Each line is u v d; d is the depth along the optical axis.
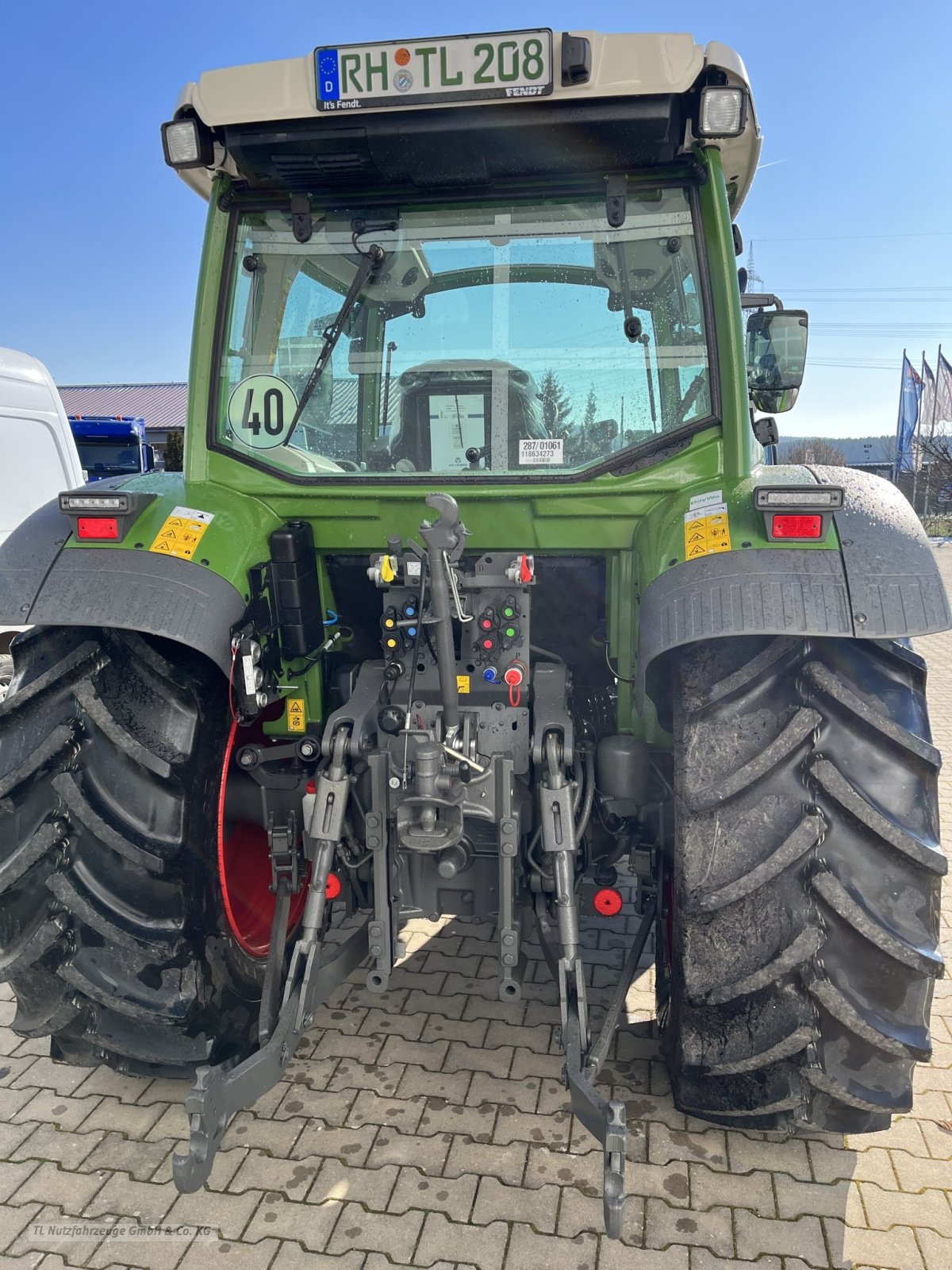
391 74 2.24
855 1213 2.15
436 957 3.33
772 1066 2.13
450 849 2.45
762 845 2.02
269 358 2.66
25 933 2.20
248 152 2.39
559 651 2.94
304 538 2.52
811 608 1.96
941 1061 2.72
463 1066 2.69
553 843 2.29
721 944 2.07
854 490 2.23
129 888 2.17
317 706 2.68
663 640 2.02
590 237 2.51
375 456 2.67
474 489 2.47
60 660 2.21
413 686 2.42
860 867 2.00
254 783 2.71
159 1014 2.19
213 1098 1.94
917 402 29.16
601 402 2.54
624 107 2.22
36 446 6.17
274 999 2.49
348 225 2.58
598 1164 2.30
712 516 2.19
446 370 2.61
